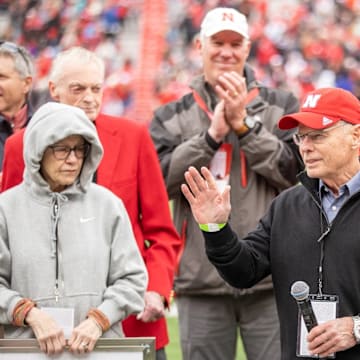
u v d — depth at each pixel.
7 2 64.69
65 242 9.31
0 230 9.35
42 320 8.95
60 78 11.03
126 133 11.31
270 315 12.30
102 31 62.28
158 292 10.77
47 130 9.16
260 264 9.66
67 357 8.99
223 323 12.44
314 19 57.47
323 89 9.34
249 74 13.17
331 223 9.14
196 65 56.62
